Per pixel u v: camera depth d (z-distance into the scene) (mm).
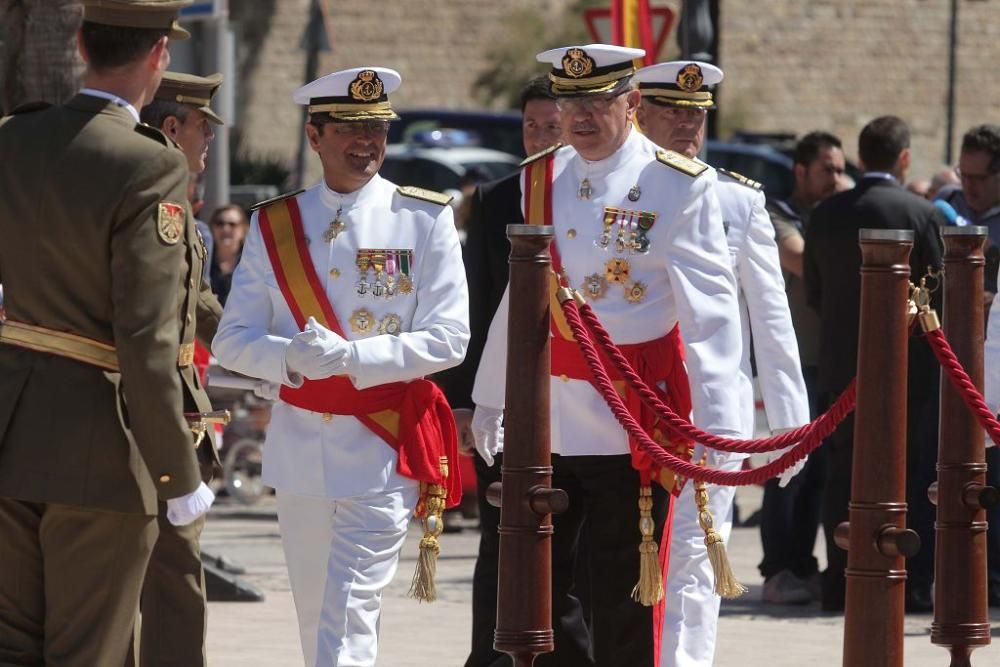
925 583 22938
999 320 16562
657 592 14797
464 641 20469
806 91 77312
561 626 15523
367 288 14969
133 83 12820
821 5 77375
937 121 78750
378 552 14773
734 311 15055
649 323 15117
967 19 78938
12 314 12711
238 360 14797
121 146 12422
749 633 21156
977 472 15930
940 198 27828
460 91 76125
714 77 17922
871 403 14000
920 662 19203
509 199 17188
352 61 74750
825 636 20969
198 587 15594
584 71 15109
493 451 15883
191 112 16828
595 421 15078
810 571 23766
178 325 12602
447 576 25578
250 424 34312
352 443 14789
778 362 16891
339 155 15039
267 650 19703
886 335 13992
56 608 12711
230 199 44875
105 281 12453
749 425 17125
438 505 14977
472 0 76125
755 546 28984
